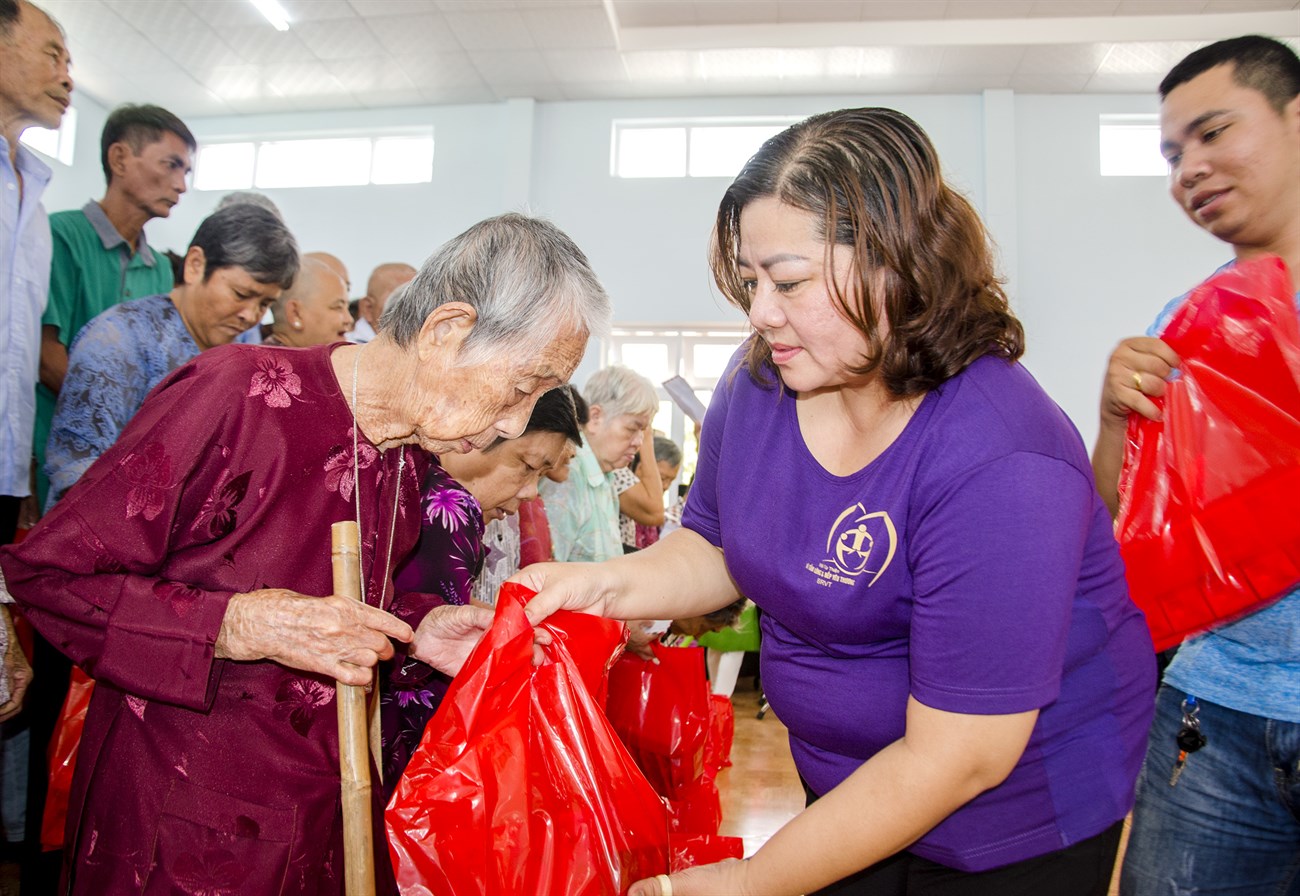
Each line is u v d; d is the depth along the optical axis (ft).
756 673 16.56
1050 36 22.17
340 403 3.37
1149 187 24.68
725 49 23.18
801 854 2.78
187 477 3.10
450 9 21.75
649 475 11.57
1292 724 3.65
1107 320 24.45
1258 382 3.61
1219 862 3.91
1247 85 3.87
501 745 3.05
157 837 3.19
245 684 3.28
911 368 2.67
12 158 6.21
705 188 26.05
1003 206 24.61
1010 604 2.55
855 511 2.92
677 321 25.76
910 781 2.65
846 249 2.56
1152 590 3.78
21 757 6.64
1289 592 3.63
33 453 7.25
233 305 6.80
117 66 24.70
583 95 26.25
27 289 6.24
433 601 4.16
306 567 3.35
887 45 22.59
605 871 3.19
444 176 26.81
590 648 3.53
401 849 2.93
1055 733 2.88
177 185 8.45
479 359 3.20
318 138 27.96
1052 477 2.60
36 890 6.15
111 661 3.04
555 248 3.34
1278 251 4.09
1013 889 2.96
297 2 21.59
